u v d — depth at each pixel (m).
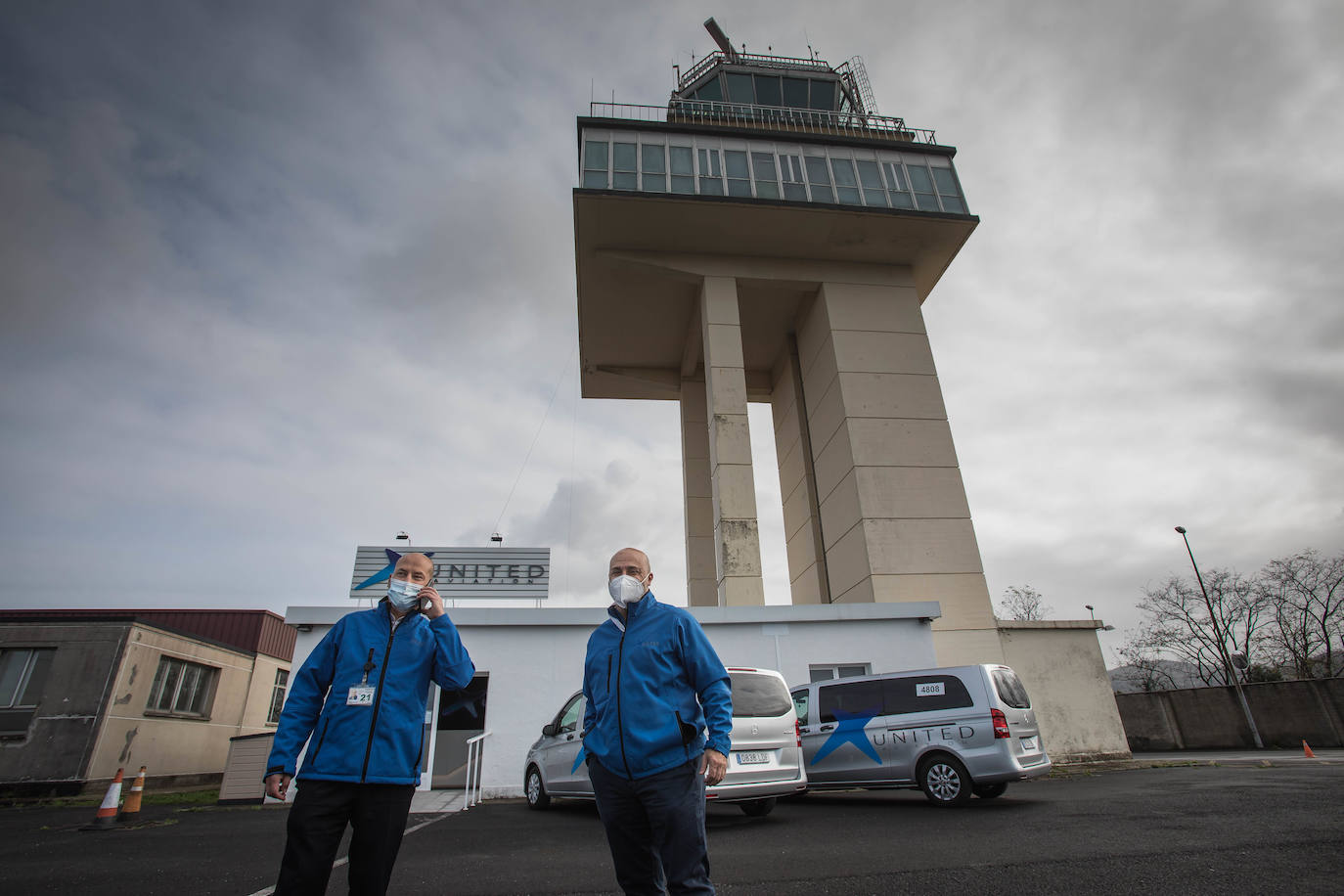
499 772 11.38
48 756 13.55
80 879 4.84
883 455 19.56
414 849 5.88
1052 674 16.53
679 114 24.70
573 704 9.05
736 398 20.52
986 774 7.93
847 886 4.12
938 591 17.81
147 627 15.41
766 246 22.14
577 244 21.69
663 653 2.79
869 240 22.00
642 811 2.67
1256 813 6.11
